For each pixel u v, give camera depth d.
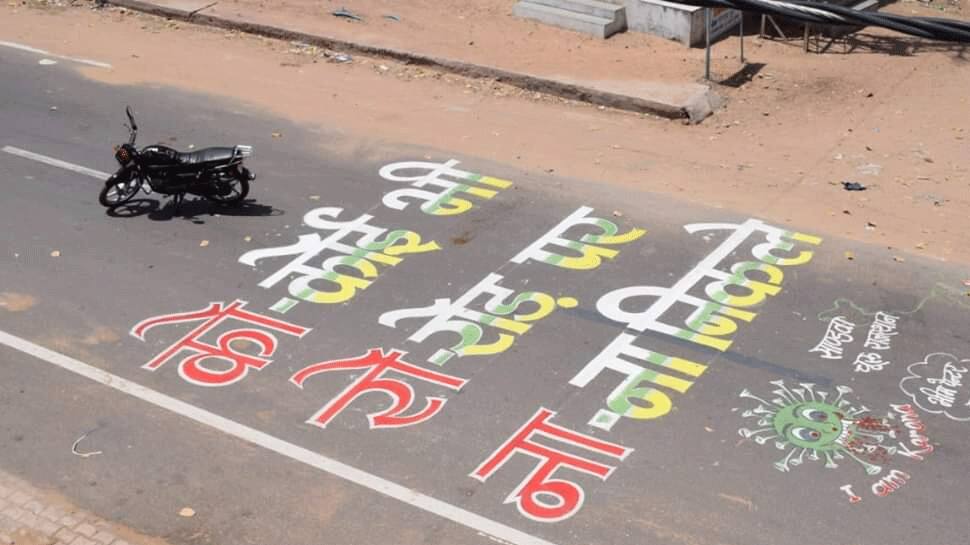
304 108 16.17
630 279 11.97
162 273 12.15
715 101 16.17
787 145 15.08
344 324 11.27
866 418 9.91
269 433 9.81
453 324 11.25
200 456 9.56
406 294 11.75
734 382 10.38
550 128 15.62
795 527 8.72
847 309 11.44
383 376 10.51
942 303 11.52
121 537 8.73
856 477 9.24
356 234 12.88
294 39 18.38
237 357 10.81
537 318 11.33
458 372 10.55
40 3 19.97
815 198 13.66
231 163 13.09
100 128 15.49
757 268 12.16
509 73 16.86
